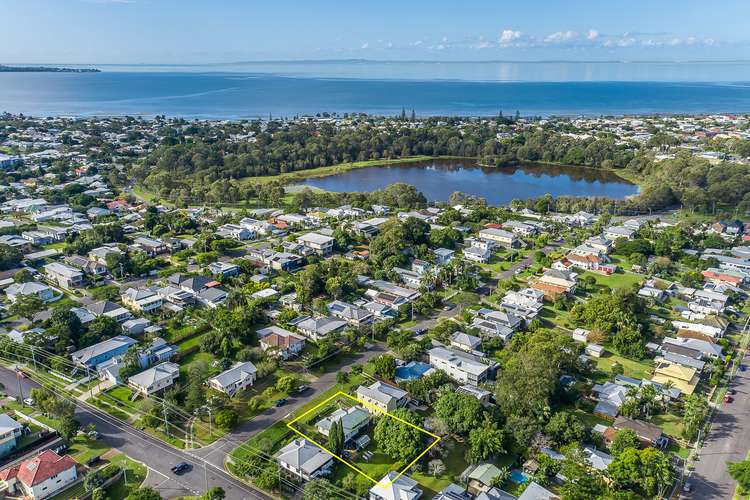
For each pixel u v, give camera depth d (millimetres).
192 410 118438
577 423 108938
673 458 107375
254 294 176500
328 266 198750
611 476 97812
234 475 101062
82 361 133625
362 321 161500
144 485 97562
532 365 119625
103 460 103938
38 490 93938
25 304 159875
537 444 106125
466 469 102438
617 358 146625
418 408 122188
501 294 183000
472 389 125312
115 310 159500
